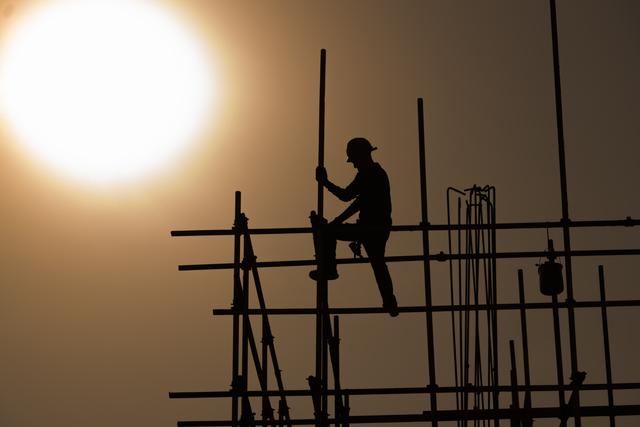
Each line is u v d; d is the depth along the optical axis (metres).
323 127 40.47
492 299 43.84
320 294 39.09
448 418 38.88
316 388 38.59
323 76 40.59
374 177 40.53
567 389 39.34
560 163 39.41
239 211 40.78
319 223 39.59
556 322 41.50
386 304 40.16
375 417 39.12
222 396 40.78
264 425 42.03
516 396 41.75
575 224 39.38
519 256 40.47
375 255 40.09
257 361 41.47
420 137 39.81
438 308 40.06
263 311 40.03
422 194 39.53
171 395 40.88
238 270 40.41
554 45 39.94
